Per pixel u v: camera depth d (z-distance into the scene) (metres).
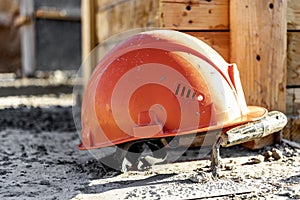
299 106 2.62
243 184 1.77
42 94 6.82
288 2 2.56
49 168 2.17
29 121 4.21
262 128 1.93
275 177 1.86
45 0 9.26
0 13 9.78
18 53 10.24
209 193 1.67
